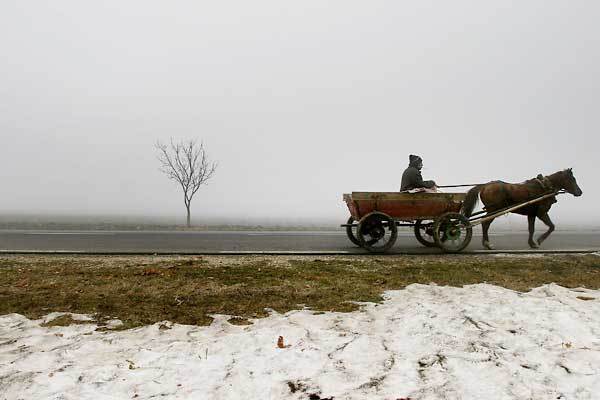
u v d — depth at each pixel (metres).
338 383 3.72
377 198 11.09
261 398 3.46
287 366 4.09
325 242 14.39
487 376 3.86
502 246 13.12
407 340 4.81
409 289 7.34
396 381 3.76
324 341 4.76
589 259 10.34
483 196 11.90
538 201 11.73
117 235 16.84
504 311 5.82
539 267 9.29
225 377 3.84
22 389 3.53
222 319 5.75
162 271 8.60
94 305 6.35
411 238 16.23
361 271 8.85
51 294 6.88
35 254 10.88
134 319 5.75
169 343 4.78
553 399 3.44
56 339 4.91
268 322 5.58
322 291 7.21
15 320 5.63
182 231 20.14
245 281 7.85
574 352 4.38
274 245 13.34
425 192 11.29
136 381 3.74
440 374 3.90
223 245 13.25
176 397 3.47
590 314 5.67
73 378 3.76
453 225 11.33
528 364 4.11
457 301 6.38
